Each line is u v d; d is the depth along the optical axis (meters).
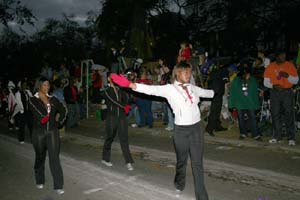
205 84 11.54
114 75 5.09
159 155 8.26
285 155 7.66
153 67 15.63
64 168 7.37
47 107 5.54
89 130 12.62
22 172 7.23
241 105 9.00
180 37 25.25
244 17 19.84
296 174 6.30
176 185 5.42
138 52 20.03
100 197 5.59
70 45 40.84
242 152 8.09
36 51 38.16
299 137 9.09
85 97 16.36
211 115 9.76
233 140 9.09
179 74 4.95
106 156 7.35
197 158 4.87
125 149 6.97
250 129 9.38
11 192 5.98
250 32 19.72
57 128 5.68
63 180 6.30
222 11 22.84
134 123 12.60
